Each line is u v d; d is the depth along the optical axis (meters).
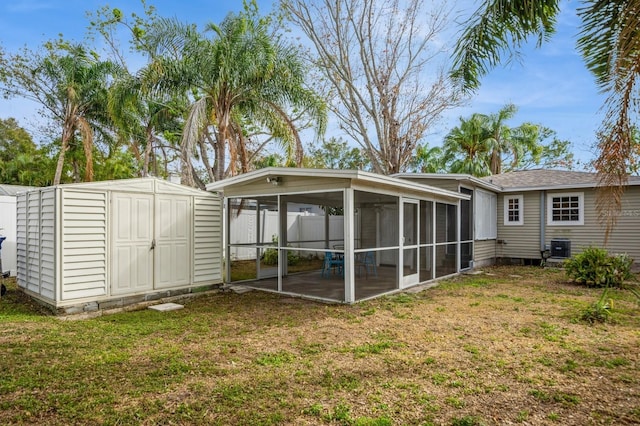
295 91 11.52
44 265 6.31
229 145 11.16
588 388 3.41
